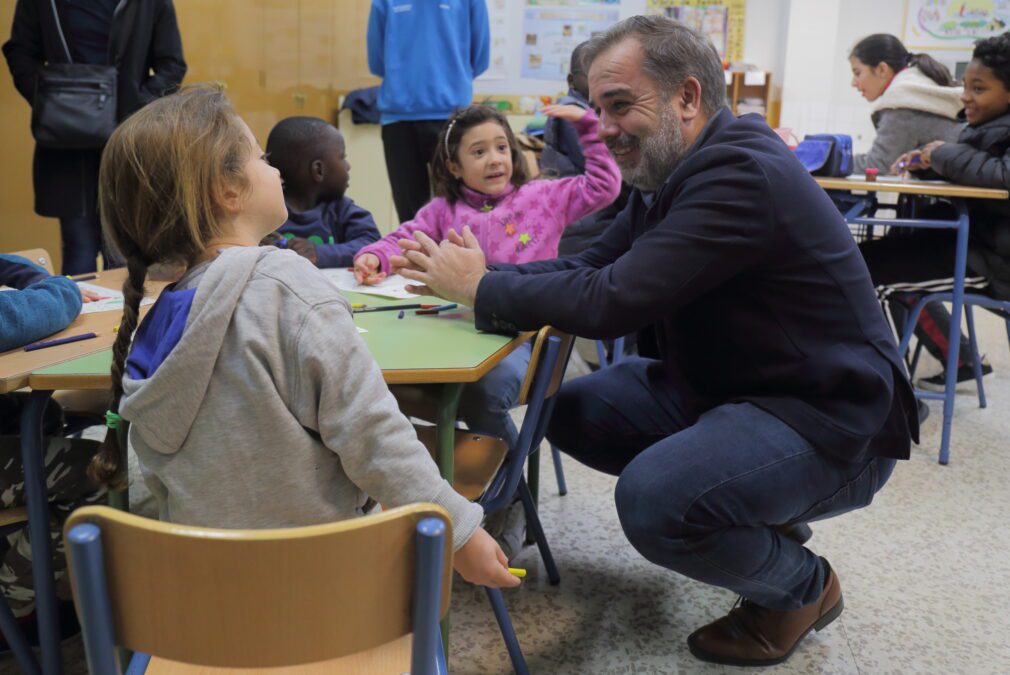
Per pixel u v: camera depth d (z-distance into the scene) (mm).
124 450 1080
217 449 892
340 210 2373
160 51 2916
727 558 1394
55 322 1380
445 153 2133
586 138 2102
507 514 2039
